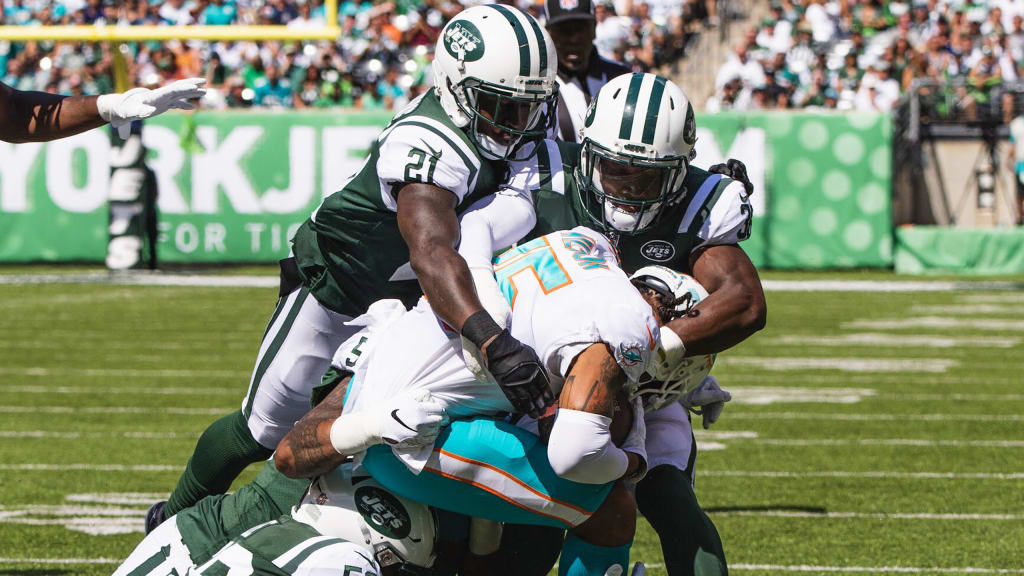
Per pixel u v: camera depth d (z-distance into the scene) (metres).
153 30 23.66
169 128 27.78
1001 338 18.97
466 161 5.43
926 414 13.19
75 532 8.52
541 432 4.77
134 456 11.00
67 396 14.00
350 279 6.23
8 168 28.17
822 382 15.22
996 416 13.08
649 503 5.35
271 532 5.02
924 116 30.67
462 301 4.76
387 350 4.98
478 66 5.37
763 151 28.31
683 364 5.41
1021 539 8.42
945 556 8.02
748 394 14.40
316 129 27.64
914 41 32.03
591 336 4.62
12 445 11.45
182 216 27.89
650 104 5.34
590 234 5.09
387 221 5.95
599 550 5.14
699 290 5.46
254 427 6.64
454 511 4.96
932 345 18.28
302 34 23.52
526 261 4.93
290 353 6.48
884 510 9.25
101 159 28.02
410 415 4.64
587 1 9.00
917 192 30.70
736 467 10.75
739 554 8.07
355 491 5.12
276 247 27.83
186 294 24.00
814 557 8.00
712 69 32.81
